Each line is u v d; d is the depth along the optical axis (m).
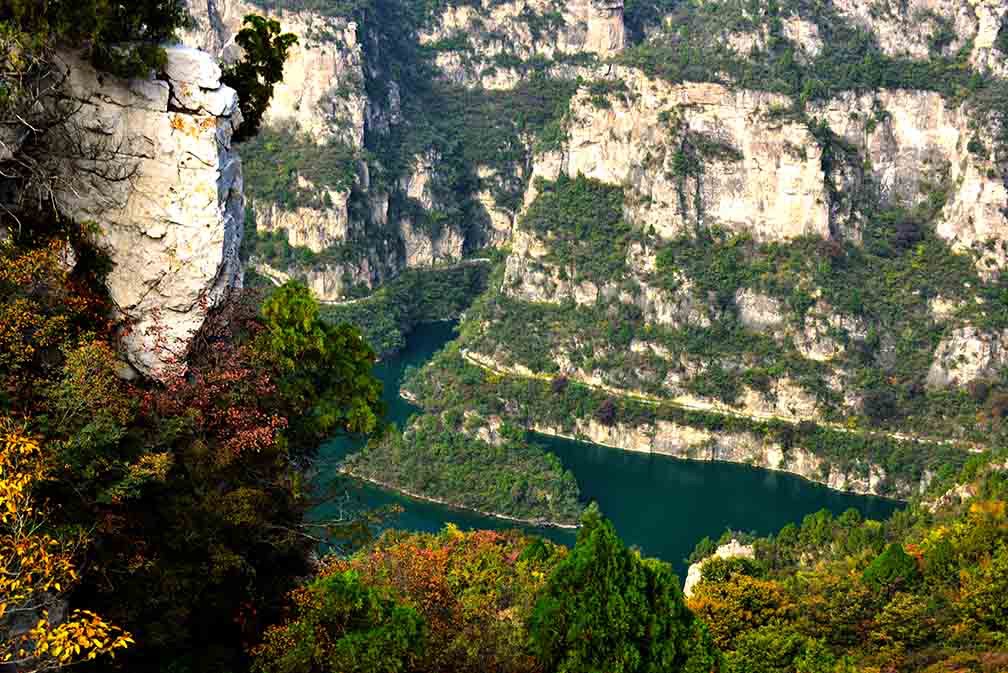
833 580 91.25
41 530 32.53
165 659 38.44
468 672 45.66
